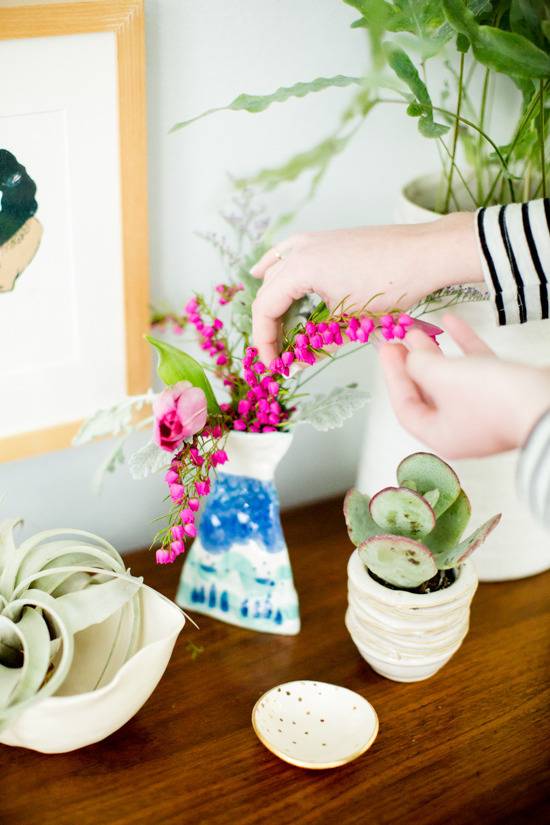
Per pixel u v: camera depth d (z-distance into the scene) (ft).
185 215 2.83
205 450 2.58
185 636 2.76
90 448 2.90
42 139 2.43
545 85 2.68
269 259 2.60
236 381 2.65
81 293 2.66
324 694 2.43
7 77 2.31
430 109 2.56
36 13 2.27
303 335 2.31
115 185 2.58
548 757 2.42
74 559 2.38
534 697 2.60
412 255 2.39
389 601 2.42
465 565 2.54
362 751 2.29
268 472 2.64
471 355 2.06
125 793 2.26
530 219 2.34
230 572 2.76
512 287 2.38
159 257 2.83
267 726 2.37
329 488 3.50
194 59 2.65
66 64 2.38
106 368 2.81
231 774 2.33
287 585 2.75
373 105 2.79
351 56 2.92
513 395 1.92
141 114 2.53
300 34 2.79
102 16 2.36
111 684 2.13
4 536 2.35
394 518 2.35
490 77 3.23
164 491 3.12
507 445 2.01
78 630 2.21
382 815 2.24
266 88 2.81
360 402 2.58
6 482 2.81
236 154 2.84
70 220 2.55
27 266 2.54
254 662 2.68
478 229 2.36
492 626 2.86
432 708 2.55
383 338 2.40
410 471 2.43
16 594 2.25
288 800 2.26
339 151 3.01
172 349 2.39
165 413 2.19
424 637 2.46
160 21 2.55
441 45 2.56
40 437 2.73
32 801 2.23
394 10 2.50
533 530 2.95
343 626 2.83
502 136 3.38
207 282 2.96
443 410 2.04
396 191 3.22
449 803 2.28
